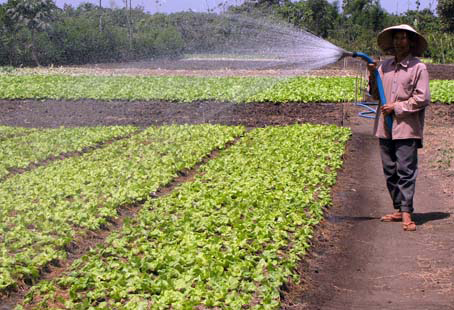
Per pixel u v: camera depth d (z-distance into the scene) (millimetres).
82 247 8289
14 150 14547
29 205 9695
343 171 12617
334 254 7895
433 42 49281
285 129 17031
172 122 20047
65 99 25016
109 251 7605
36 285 6812
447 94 23297
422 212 9531
